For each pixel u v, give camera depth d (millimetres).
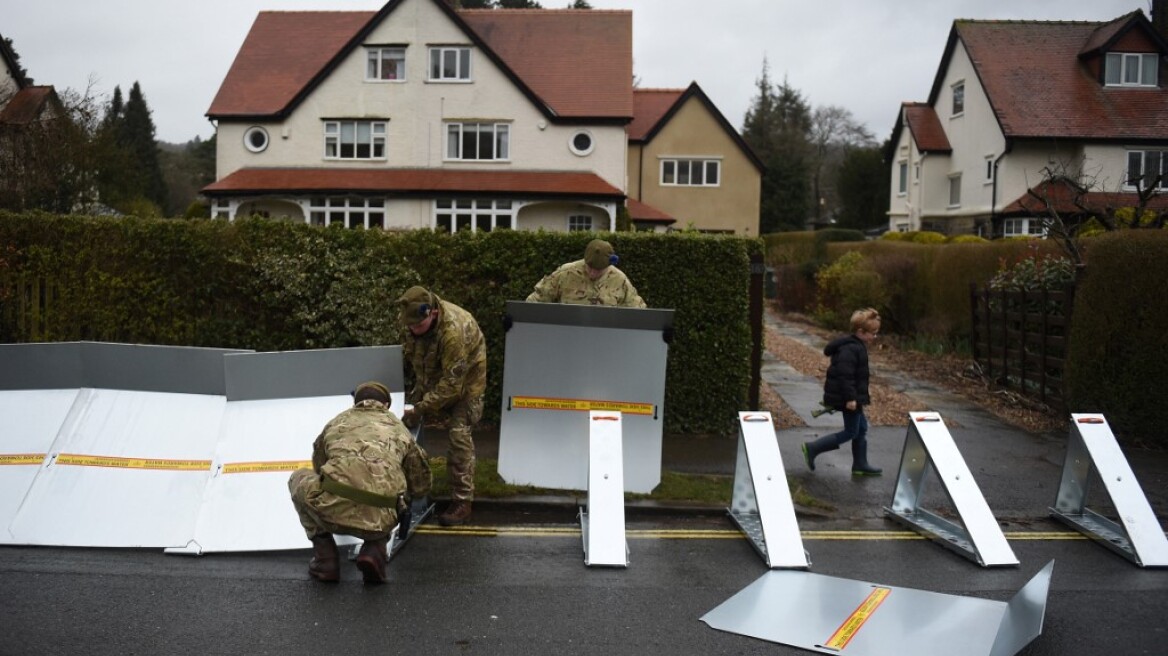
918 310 20156
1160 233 10664
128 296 10961
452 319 7000
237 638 4941
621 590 5906
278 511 6582
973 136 37125
